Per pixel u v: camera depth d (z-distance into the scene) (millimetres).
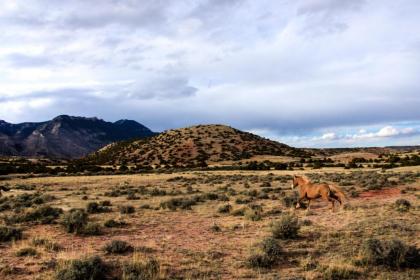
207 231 15984
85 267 9461
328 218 18094
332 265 10023
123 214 21500
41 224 18359
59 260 10922
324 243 12969
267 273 9992
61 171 94188
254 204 23797
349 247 12242
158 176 69750
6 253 12344
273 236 14141
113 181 58750
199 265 10758
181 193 35781
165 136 182500
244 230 15883
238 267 10570
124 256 11859
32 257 11727
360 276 9578
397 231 14320
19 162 135750
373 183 37125
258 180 52562
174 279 9562
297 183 20906
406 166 78625
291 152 167000
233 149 157875
